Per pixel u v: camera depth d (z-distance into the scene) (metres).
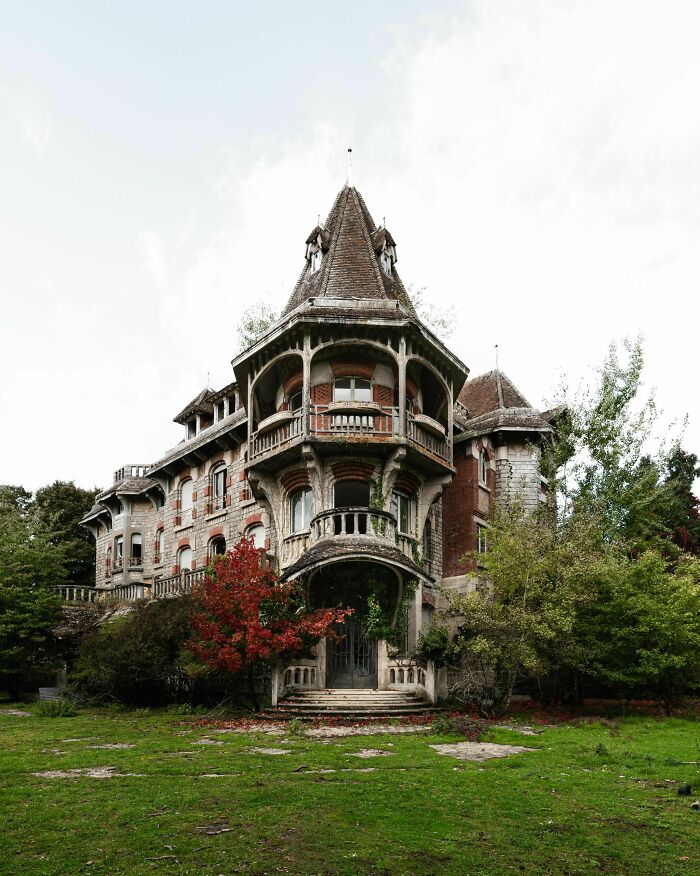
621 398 28.86
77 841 7.30
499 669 19.69
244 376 25.66
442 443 25.00
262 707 19.06
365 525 21.97
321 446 22.23
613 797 9.31
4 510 32.56
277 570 23.44
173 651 21.22
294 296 27.97
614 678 18.78
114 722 17.92
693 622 18.58
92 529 44.50
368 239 27.20
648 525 28.41
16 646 26.52
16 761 11.92
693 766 11.30
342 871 6.54
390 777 10.21
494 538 21.16
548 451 28.50
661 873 6.68
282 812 8.30
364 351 23.80
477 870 6.64
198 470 32.59
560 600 18.80
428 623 24.88
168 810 8.41
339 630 22.03
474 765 11.42
